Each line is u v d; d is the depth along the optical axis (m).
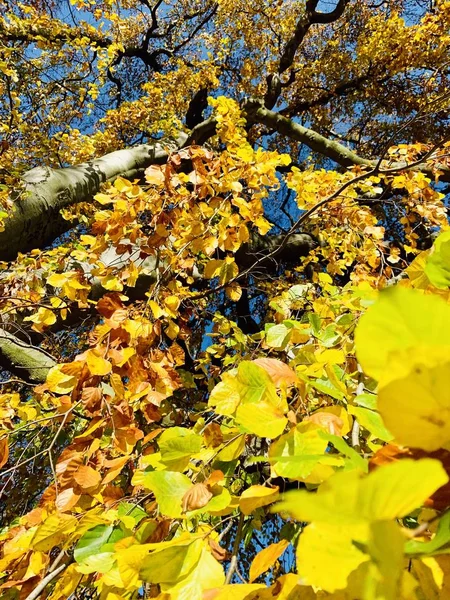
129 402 1.42
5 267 2.43
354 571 0.24
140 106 5.86
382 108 6.93
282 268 5.18
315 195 2.43
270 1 6.56
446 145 2.47
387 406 0.23
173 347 1.69
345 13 7.45
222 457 0.73
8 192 3.10
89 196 3.99
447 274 0.42
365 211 2.44
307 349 1.03
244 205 1.85
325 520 0.18
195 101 7.66
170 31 8.86
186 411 2.71
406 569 0.34
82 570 0.66
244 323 5.80
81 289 1.79
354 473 0.20
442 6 4.43
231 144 2.18
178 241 1.87
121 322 1.48
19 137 4.54
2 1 4.46
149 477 0.65
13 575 0.93
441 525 0.26
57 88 4.83
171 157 1.89
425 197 2.38
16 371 2.72
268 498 0.53
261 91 6.93
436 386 0.23
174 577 0.54
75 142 4.84
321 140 4.76
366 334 0.24
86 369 1.32
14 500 2.44
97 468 1.11
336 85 6.98
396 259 2.32
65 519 0.80
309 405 0.93
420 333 0.23
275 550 0.50
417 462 0.17
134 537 0.70
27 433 1.99
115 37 6.52
